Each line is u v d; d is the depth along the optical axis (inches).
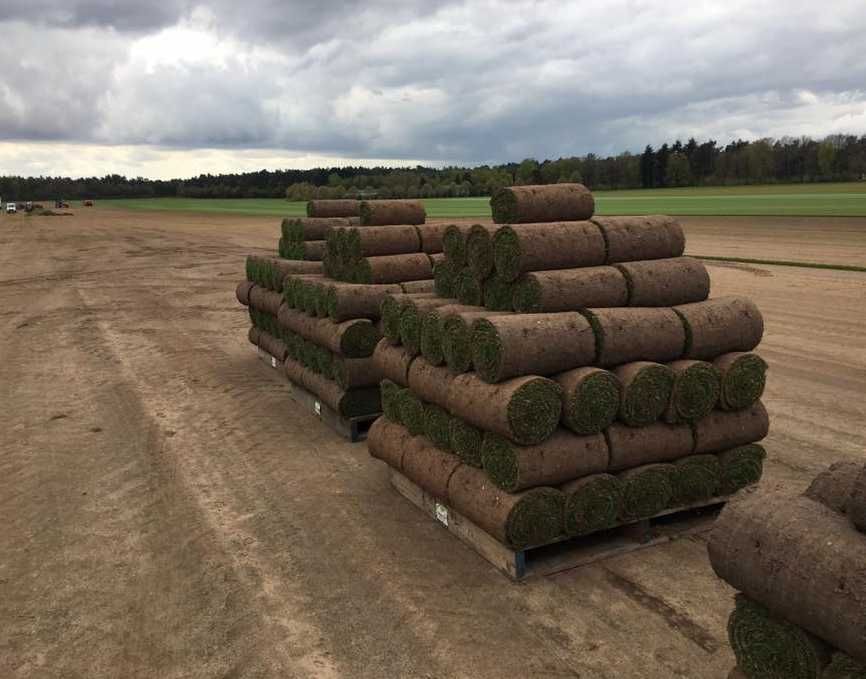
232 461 351.9
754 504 154.1
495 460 239.3
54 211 4387.3
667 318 258.2
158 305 860.0
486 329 237.6
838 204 2340.1
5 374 531.8
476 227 279.6
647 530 257.4
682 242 290.4
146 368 546.6
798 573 138.4
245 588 235.5
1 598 233.6
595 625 209.9
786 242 1288.1
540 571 237.8
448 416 268.5
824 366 491.8
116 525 284.2
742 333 268.4
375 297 376.8
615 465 244.7
